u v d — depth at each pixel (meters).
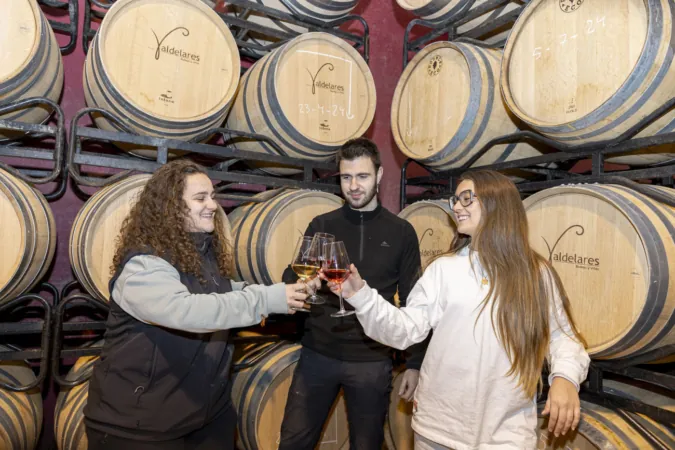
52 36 2.58
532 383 1.46
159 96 2.63
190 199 1.61
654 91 1.83
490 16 3.01
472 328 1.53
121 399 1.46
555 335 1.60
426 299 1.65
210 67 2.79
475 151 2.73
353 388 2.13
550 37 2.29
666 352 1.78
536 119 2.31
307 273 1.70
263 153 2.94
